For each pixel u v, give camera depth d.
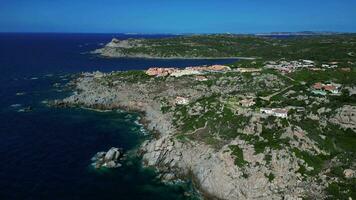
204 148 128.12
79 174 124.19
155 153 133.38
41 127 175.75
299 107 149.38
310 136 120.75
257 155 114.38
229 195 108.50
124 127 177.00
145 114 196.75
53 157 138.62
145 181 120.06
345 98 159.75
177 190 114.81
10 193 109.94
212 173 115.50
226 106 153.25
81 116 195.25
